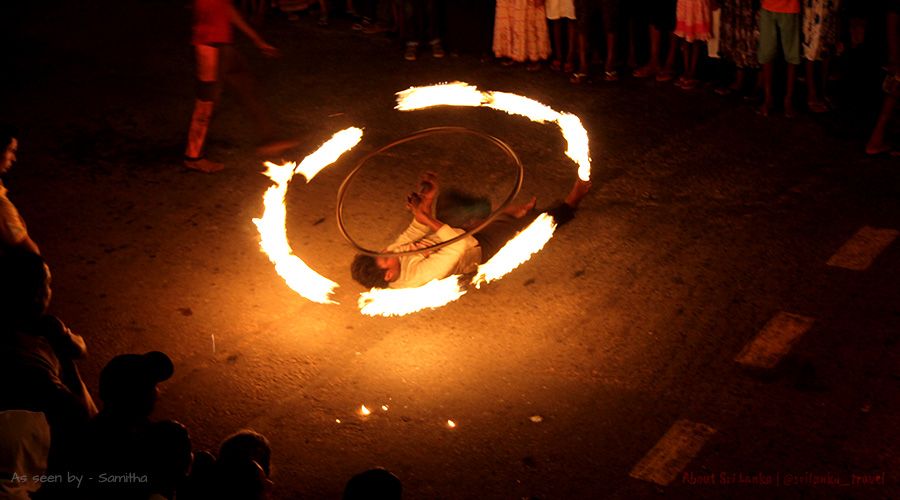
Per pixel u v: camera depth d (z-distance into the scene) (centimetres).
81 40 1335
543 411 626
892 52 869
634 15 1105
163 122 1082
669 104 1051
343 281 782
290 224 869
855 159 907
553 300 738
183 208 902
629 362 664
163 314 749
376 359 688
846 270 741
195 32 912
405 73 1183
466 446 604
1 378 453
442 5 1221
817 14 953
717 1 1024
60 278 802
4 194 625
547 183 913
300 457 605
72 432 448
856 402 606
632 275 761
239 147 1016
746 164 916
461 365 676
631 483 563
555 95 1097
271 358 694
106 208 908
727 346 670
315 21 1367
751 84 1081
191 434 628
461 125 1038
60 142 1041
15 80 1204
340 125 1058
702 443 587
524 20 1139
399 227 855
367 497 375
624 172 920
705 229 816
